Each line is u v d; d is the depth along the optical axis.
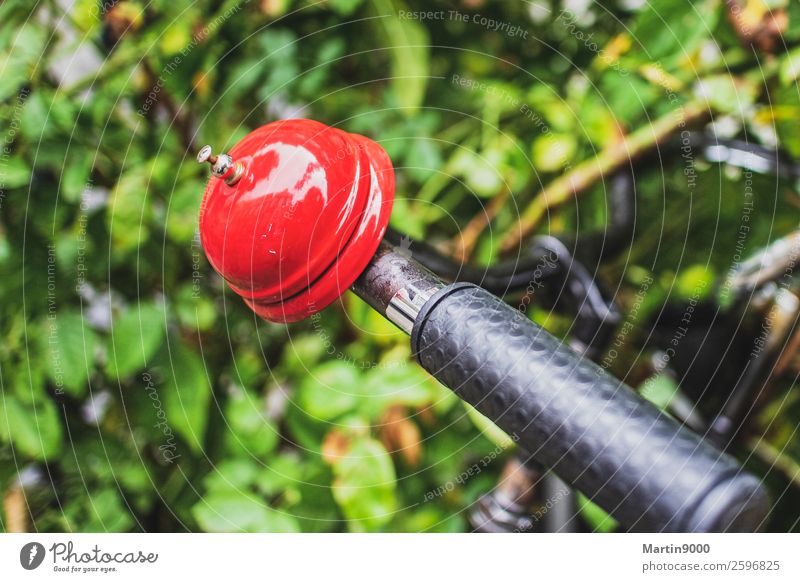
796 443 0.92
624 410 0.40
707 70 0.87
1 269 0.86
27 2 0.85
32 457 0.88
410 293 0.48
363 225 0.51
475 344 0.43
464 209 0.99
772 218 0.92
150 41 0.88
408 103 0.95
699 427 0.90
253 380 0.95
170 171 0.90
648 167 0.94
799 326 0.84
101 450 0.92
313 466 0.89
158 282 0.91
